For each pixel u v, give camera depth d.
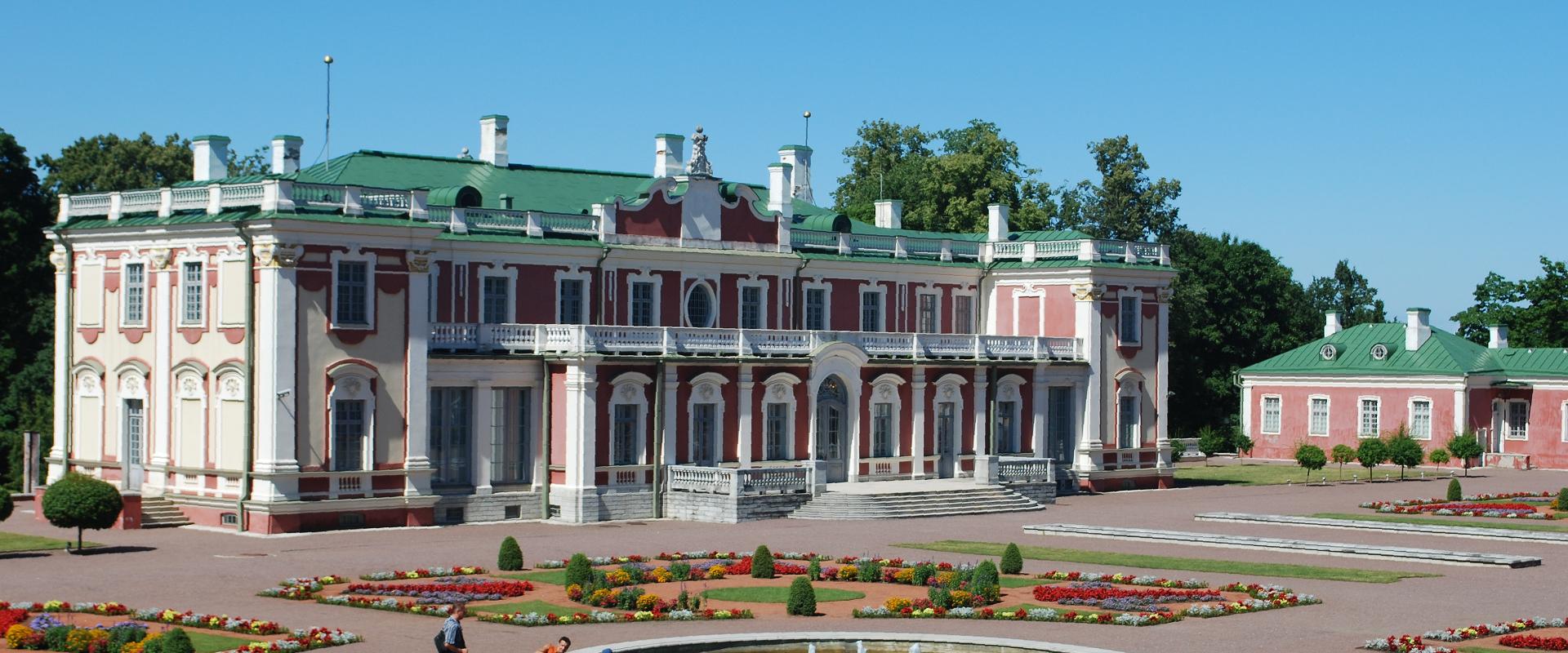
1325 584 51.31
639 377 71.44
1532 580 52.94
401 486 65.19
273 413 61.59
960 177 126.31
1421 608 46.50
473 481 68.44
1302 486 91.31
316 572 50.72
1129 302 88.88
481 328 68.88
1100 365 86.94
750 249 80.62
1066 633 41.91
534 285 72.94
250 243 62.22
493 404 69.25
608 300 75.38
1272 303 126.94
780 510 70.81
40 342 91.06
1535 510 75.44
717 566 52.09
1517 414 107.25
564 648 34.44
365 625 41.41
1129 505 78.69
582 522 68.50
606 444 70.31
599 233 75.12
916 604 45.16
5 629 38.81
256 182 62.69
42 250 91.19
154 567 51.62
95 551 55.69
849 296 84.62
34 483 69.31
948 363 81.75
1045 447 86.25
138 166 119.25
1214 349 125.62
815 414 77.56
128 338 67.75
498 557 52.91
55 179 114.06
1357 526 68.38
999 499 75.56
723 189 79.88
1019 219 124.94
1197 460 109.19
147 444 66.69
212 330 63.84
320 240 62.69
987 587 46.34
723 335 74.50
